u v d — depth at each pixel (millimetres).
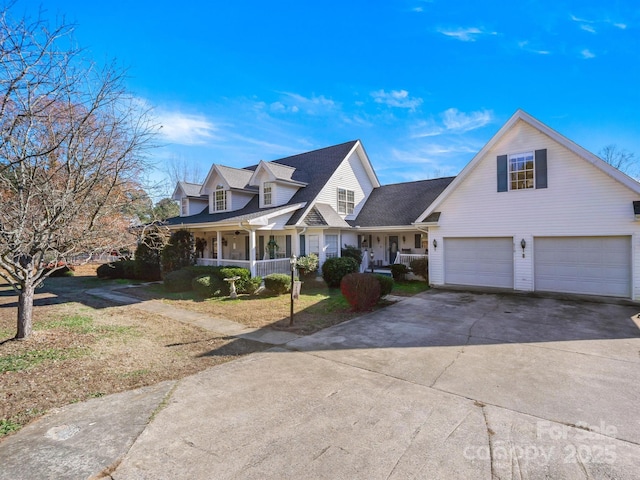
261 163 16969
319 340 7023
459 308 9922
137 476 2891
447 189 13461
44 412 4070
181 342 7020
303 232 15758
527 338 6941
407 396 4387
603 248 10859
